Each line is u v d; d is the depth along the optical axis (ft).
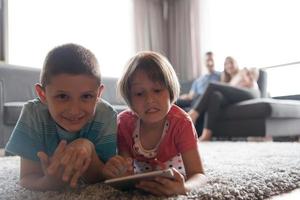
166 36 17.26
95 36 15.11
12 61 12.71
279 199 2.50
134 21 16.12
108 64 15.42
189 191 2.40
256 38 14.12
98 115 2.85
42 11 13.57
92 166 2.73
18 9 12.91
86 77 2.40
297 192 2.74
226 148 6.29
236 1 14.88
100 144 2.89
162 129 2.98
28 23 13.16
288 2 13.15
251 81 10.92
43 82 2.52
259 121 9.11
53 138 2.79
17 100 7.95
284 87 13.05
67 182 2.51
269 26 13.73
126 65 2.93
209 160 4.35
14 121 6.89
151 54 2.87
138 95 2.77
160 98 2.75
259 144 7.25
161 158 3.06
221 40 15.29
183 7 16.70
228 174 3.06
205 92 9.91
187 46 16.40
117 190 2.50
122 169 2.60
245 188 2.55
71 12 14.42
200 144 7.64
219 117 9.93
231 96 9.84
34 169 2.83
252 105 9.20
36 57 13.30
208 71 13.26
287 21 13.16
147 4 16.66
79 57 2.44
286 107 9.27
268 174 3.08
